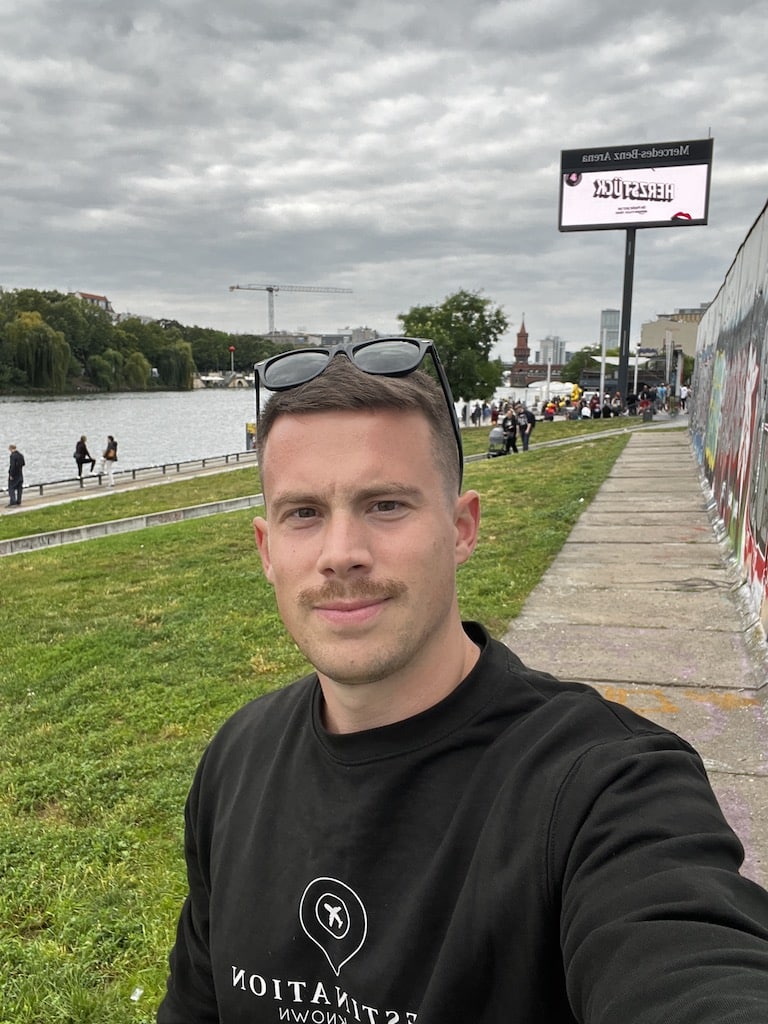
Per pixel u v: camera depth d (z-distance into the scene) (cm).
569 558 862
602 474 1562
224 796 133
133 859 384
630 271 3938
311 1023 107
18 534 1822
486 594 739
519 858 97
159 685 616
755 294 822
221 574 1021
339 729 119
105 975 307
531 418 2711
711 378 1417
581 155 3862
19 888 363
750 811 357
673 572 778
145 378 14512
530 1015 94
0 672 691
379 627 109
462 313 4806
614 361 7544
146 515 1848
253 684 604
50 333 12394
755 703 469
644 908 85
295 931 109
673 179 3756
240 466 3531
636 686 505
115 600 943
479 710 112
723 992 73
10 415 9231
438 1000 96
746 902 87
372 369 117
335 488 111
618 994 80
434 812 107
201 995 141
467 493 133
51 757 505
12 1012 290
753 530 676
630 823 94
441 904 101
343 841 109
